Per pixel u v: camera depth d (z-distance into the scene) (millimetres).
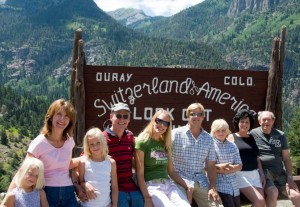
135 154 5887
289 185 6930
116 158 5738
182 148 6297
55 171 5305
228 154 6480
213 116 7621
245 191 6641
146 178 5969
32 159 5023
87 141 5449
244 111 6793
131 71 7465
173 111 7547
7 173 106750
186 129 6355
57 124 5242
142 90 7484
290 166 7062
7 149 124812
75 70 7277
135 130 7480
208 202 6176
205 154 6336
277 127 7613
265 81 7684
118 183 5750
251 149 6750
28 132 143250
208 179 6391
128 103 7469
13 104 161875
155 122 5871
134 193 5758
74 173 5664
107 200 5461
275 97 7578
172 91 7551
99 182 5406
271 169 6980
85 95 7355
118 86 7438
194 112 6266
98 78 7402
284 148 7082
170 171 6129
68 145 5387
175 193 5852
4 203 4973
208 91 7613
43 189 5172
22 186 5012
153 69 7516
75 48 7273
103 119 7391
